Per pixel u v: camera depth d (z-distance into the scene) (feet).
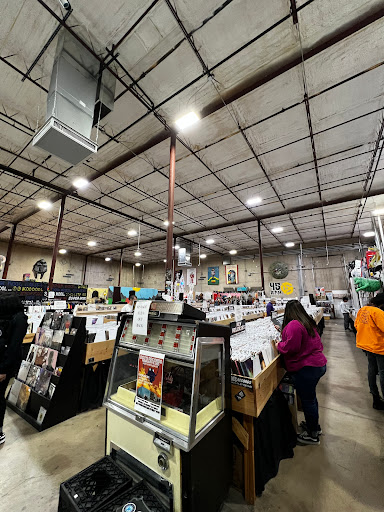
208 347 4.09
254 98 12.76
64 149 9.47
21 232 37.11
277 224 34.09
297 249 45.93
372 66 10.99
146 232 38.32
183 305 3.93
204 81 11.74
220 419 4.08
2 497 4.43
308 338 6.01
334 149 17.26
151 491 3.57
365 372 11.98
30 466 5.22
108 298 19.70
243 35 9.67
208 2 8.59
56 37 9.71
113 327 9.50
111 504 3.33
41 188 23.43
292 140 16.26
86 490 3.59
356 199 24.88
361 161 18.74
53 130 8.57
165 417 3.78
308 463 5.40
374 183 22.31
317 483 4.79
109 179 21.57
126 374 5.14
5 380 6.11
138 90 12.21
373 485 4.72
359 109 13.55
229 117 14.12
